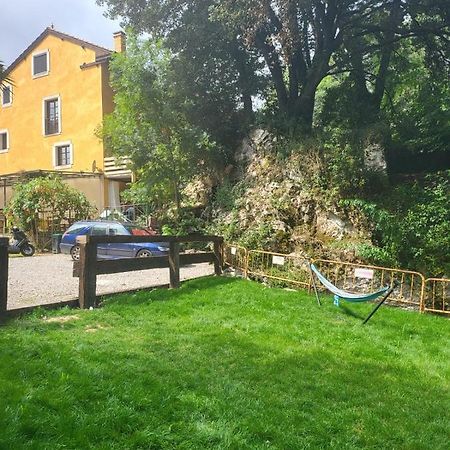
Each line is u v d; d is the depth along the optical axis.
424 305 9.34
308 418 4.08
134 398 3.98
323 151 14.78
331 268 12.46
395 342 6.96
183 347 5.82
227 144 18.20
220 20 14.71
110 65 18.75
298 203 14.40
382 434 3.93
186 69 17.25
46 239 20.45
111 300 8.28
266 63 17.83
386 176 14.44
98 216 22.55
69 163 26.86
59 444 3.17
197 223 17.02
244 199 16.02
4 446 3.02
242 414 3.98
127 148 17.89
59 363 4.62
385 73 18.89
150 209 19.39
